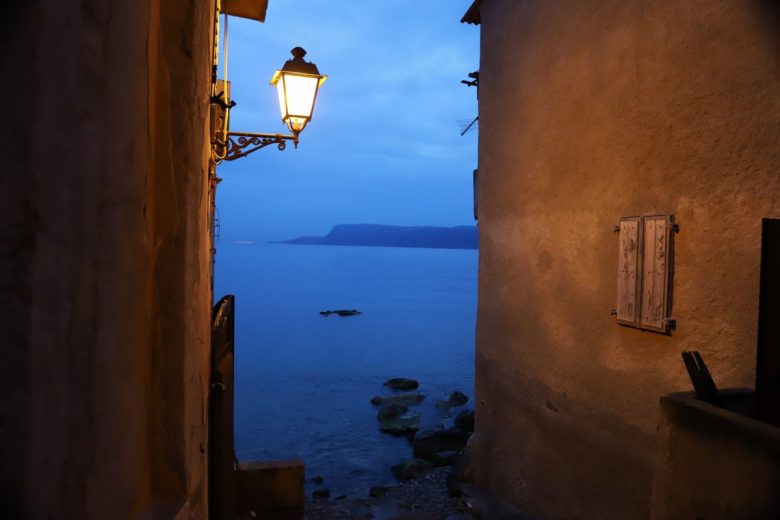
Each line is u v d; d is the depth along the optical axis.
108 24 1.48
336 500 7.93
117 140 1.56
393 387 22.33
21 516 1.19
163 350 1.92
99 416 1.49
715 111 3.54
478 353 7.29
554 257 5.53
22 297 1.20
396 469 11.53
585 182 4.99
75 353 1.37
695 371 2.85
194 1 1.99
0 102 1.19
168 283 1.93
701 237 3.66
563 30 5.36
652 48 4.11
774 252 2.61
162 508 1.86
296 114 5.50
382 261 197.88
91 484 1.45
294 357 30.00
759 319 2.61
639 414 4.27
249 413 18.55
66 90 1.30
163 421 1.92
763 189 3.21
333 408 19.22
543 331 5.73
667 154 3.97
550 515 5.54
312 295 70.19
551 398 5.55
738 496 2.38
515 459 6.28
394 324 44.88
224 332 3.69
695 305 3.71
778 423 2.60
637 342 4.30
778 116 3.11
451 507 6.93
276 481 5.00
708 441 2.56
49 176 1.25
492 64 6.98
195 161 2.04
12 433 1.19
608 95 4.65
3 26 1.19
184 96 1.97
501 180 6.71
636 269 4.22
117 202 1.57
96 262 1.46
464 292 80.19
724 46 3.47
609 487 4.65
